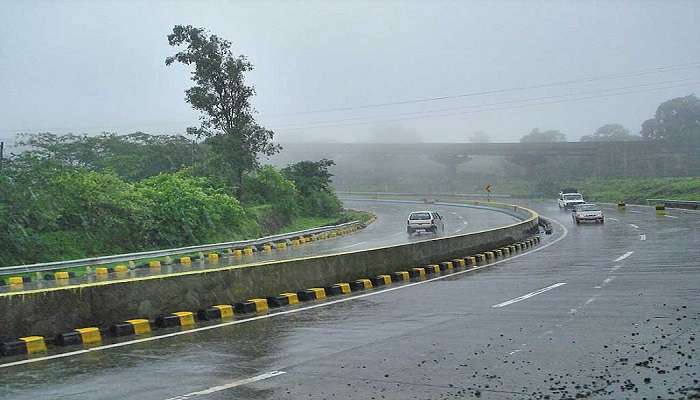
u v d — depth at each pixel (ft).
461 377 23.17
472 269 66.95
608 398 20.11
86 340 32.04
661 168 267.18
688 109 293.02
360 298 46.21
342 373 24.26
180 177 140.15
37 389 23.03
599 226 132.67
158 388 22.70
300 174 199.31
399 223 180.75
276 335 32.48
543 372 23.44
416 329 32.94
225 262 92.02
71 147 158.81
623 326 31.30
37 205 94.32
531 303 40.22
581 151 274.98
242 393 21.76
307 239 131.95
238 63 145.79
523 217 173.78
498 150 284.41
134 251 103.65
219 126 147.23
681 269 54.54
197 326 36.01
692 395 20.07
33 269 72.02
